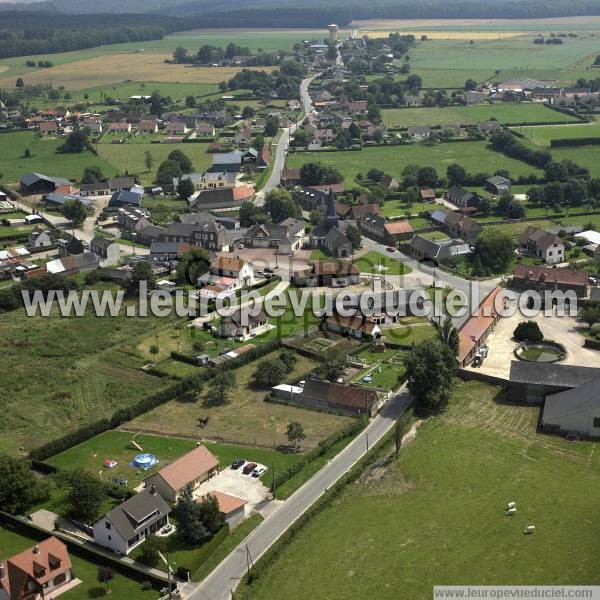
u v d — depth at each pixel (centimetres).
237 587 13525
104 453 17725
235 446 17938
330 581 13650
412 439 18100
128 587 13625
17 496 15600
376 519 15288
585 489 15938
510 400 19662
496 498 15762
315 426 18700
